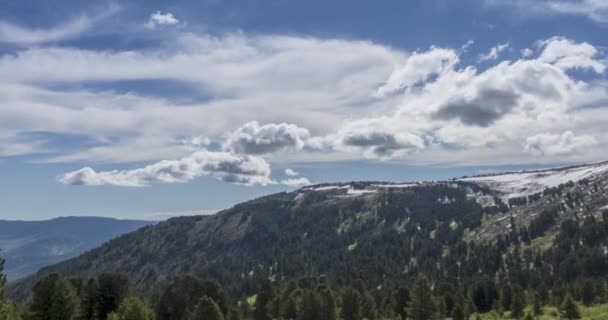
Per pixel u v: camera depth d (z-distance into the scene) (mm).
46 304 104938
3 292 66125
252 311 170125
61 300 105812
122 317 104062
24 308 123438
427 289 148000
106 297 124750
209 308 120062
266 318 163625
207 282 150000
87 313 123375
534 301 176875
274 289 176750
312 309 144875
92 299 124375
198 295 145375
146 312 106750
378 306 186500
